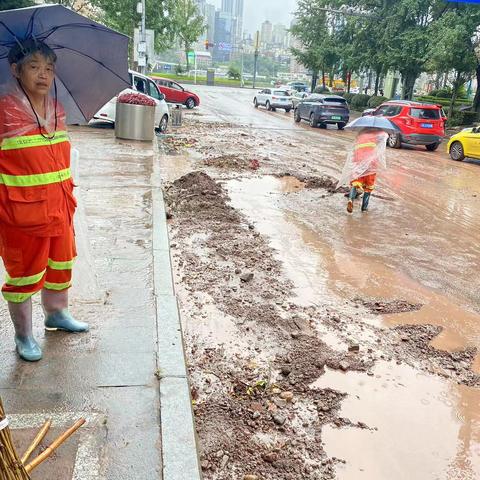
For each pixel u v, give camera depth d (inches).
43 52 113.1
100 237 234.1
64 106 135.9
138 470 103.5
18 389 122.9
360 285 229.8
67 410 117.5
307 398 145.3
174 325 158.2
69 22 119.1
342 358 166.6
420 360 171.2
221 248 257.3
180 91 1165.7
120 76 134.3
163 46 1556.3
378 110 796.0
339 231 308.5
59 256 136.4
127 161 422.6
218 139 666.8
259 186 408.2
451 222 349.7
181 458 107.3
